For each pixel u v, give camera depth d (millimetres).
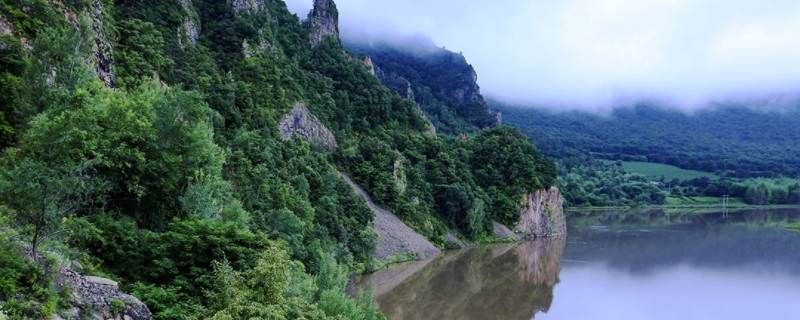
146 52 80375
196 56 101688
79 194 29750
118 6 94312
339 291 47781
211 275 33062
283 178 83625
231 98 93438
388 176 119938
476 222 130375
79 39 47438
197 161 47344
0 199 26281
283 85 118438
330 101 133375
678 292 80625
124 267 33188
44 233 26688
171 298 31000
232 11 122812
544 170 158500
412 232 114188
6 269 21703
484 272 95188
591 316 68500
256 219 62562
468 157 153500
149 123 43312
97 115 40219
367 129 142625
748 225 172000
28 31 49031
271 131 97562
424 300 74500
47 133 34250
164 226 43125
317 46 158375
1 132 38938
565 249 122312
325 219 84125
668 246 125750
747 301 75750
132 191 40375
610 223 181000
